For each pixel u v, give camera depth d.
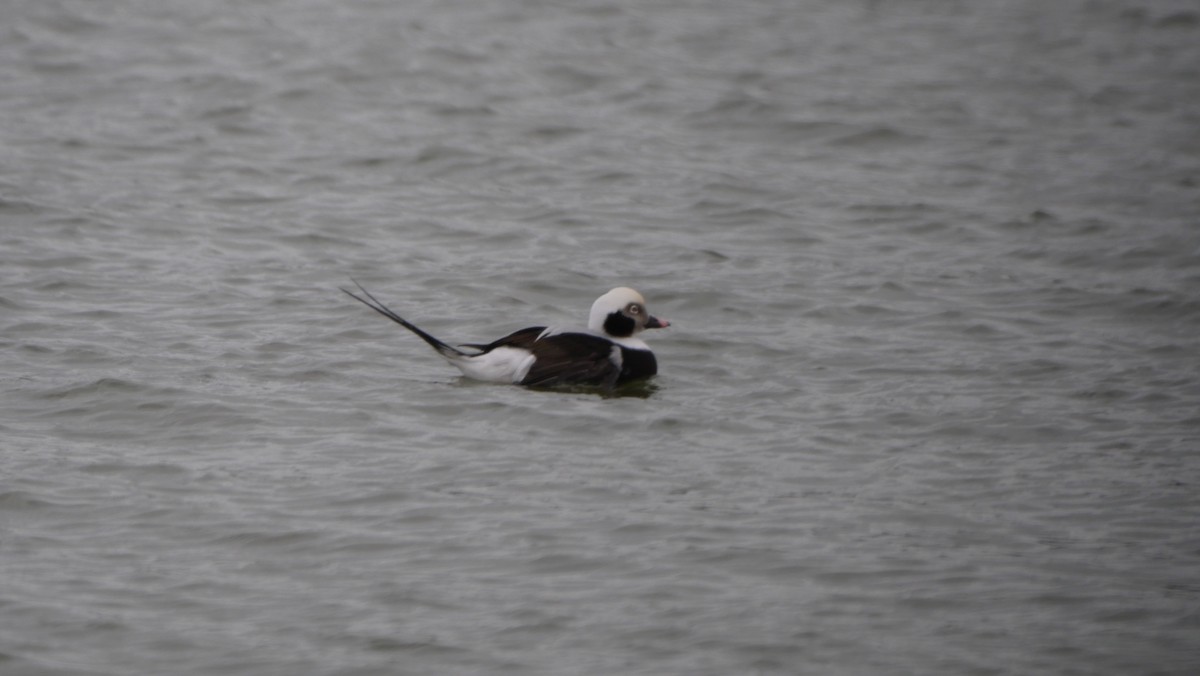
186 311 16.30
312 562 10.66
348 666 9.34
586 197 21.38
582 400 14.06
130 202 20.23
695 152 23.64
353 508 11.50
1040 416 13.80
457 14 30.62
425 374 14.65
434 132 23.95
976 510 11.75
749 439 13.17
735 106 25.70
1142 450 13.00
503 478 12.13
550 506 11.62
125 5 30.00
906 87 27.12
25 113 23.91
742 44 29.59
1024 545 11.13
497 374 14.47
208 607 10.02
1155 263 18.86
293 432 12.97
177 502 11.52
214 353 14.94
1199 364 15.31
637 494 11.90
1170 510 11.76
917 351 15.73
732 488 12.08
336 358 14.97
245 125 23.91
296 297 16.94
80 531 11.02
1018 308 17.22
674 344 15.84
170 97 25.03
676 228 20.19
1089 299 17.52
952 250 19.47
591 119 24.97
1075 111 26.12
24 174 21.03
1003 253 19.34
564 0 32.09
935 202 21.39
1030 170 23.00
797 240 19.78
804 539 11.15
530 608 10.05
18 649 9.41
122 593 10.15
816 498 11.91
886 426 13.54
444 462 12.41
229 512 11.37
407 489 11.84
